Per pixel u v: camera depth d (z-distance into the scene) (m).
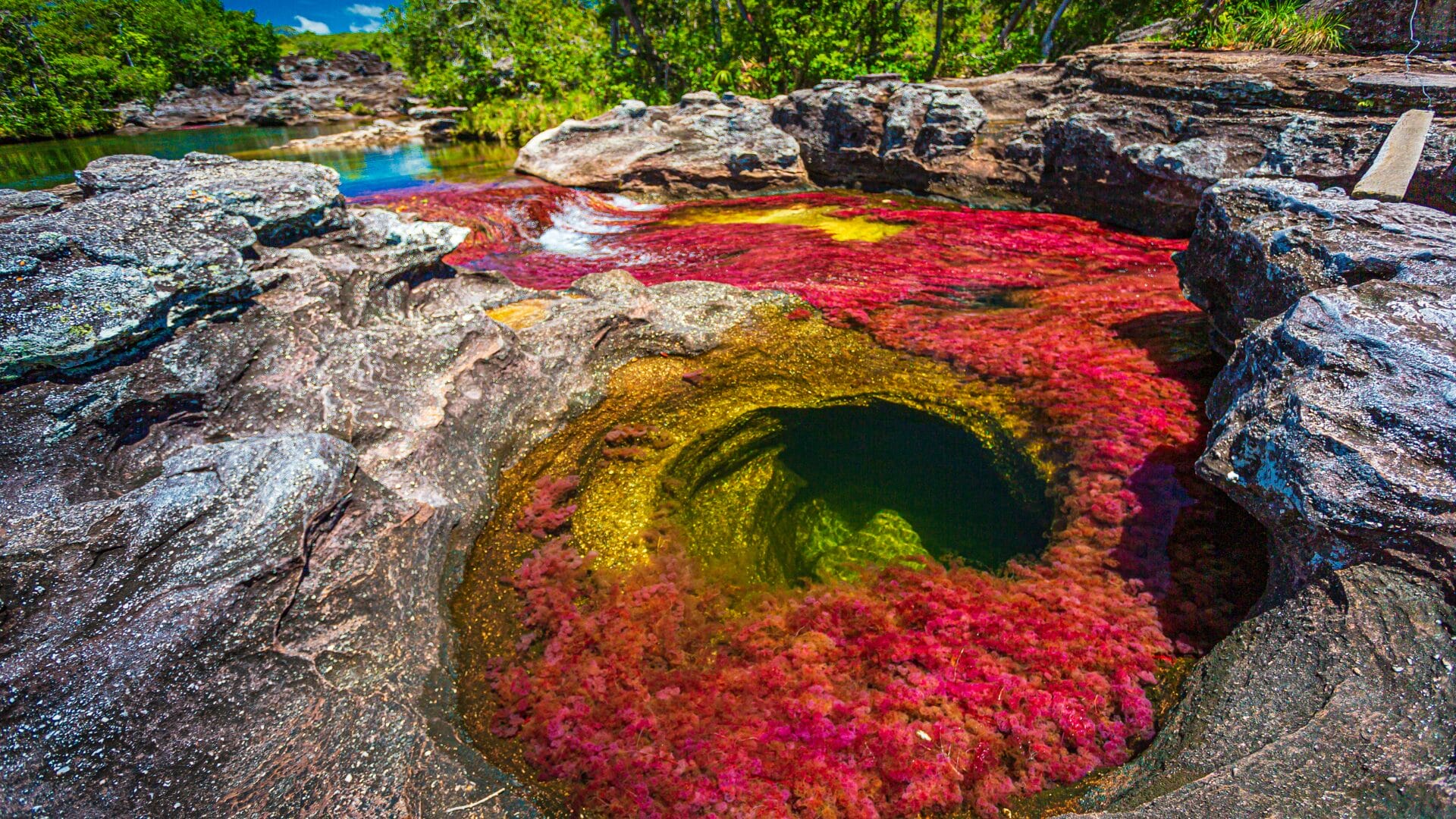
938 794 3.87
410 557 5.10
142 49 36.28
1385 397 3.80
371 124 35.16
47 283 4.32
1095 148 14.23
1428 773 2.88
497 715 4.44
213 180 6.35
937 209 16.20
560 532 5.93
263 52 46.34
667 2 26.58
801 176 18.75
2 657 3.29
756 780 3.92
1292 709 3.54
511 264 12.30
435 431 6.07
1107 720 4.29
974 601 5.23
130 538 3.83
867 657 4.82
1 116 25.95
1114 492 6.15
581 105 25.09
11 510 3.80
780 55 23.05
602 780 3.98
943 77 24.58
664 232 14.52
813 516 6.41
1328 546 3.91
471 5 38.91
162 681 3.52
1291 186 7.02
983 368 8.30
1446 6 12.73
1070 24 25.56
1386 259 5.20
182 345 5.04
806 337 9.11
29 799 3.07
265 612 4.00
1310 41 13.99
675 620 5.08
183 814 3.32
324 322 6.14
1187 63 13.76
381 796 3.64
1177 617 4.92
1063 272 11.37
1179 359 8.08
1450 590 3.38
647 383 8.05
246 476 4.36
